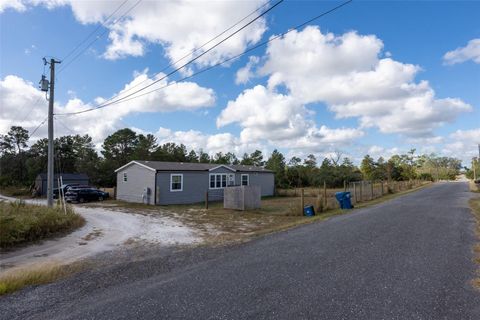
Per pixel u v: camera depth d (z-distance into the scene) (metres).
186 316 3.80
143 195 23.33
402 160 63.53
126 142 60.25
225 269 5.82
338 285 4.75
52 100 16.59
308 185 46.62
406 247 7.12
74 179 39.38
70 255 7.90
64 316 3.89
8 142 61.97
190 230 11.49
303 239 8.48
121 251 8.15
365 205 17.38
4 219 9.41
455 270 5.42
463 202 17.84
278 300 4.23
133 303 4.26
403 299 4.18
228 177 27.61
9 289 4.95
